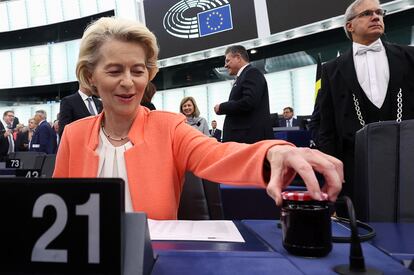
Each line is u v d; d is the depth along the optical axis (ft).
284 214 1.43
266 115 7.56
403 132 2.46
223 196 4.84
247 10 21.47
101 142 2.77
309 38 21.94
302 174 1.53
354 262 1.20
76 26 36.63
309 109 22.70
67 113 8.43
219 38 22.95
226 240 1.63
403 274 1.17
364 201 2.55
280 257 1.34
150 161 2.59
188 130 2.72
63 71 35.58
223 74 27.09
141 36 2.47
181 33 24.30
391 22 18.13
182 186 3.05
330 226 1.39
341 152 5.16
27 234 1.10
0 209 1.12
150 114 2.86
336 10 18.02
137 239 1.13
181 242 1.61
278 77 23.88
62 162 2.91
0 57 36.50
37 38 37.91
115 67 2.45
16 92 37.22
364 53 5.14
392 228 1.87
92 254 1.08
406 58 5.02
